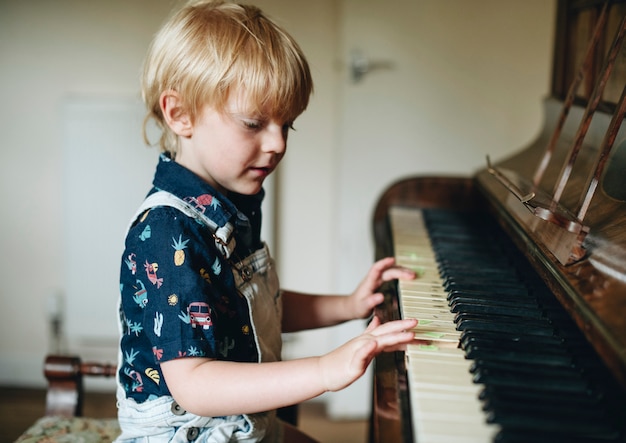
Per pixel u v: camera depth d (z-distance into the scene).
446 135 2.26
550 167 1.28
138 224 0.99
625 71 1.11
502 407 0.68
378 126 2.25
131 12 2.27
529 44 2.18
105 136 2.28
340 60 2.23
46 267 2.45
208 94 0.97
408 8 2.17
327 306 1.25
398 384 0.78
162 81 1.03
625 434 0.65
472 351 0.81
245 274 1.05
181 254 0.93
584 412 0.68
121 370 1.01
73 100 2.28
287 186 2.38
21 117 2.35
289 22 2.27
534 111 2.23
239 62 0.96
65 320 2.44
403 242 1.37
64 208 2.34
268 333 1.09
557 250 0.89
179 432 0.97
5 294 2.47
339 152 2.29
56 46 2.30
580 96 1.37
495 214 1.34
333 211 2.39
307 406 2.45
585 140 1.20
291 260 2.44
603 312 0.69
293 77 1.00
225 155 1.00
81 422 1.29
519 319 0.94
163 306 0.91
